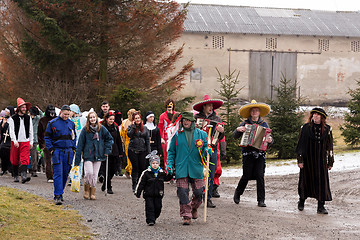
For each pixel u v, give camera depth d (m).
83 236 6.52
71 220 7.57
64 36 21.56
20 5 21.89
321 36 45.44
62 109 9.27
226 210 8.90
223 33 43.69
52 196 9.96
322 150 8.75
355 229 7.27
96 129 9.68
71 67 23.86
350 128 22.52
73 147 9.41
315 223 7.72
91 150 9.69
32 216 7.71
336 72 46.00
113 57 23.34
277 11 49.06
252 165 9.51
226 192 11.70
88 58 22.98
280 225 7.52
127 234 6.74
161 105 21.33
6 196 9.38
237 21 45.12
